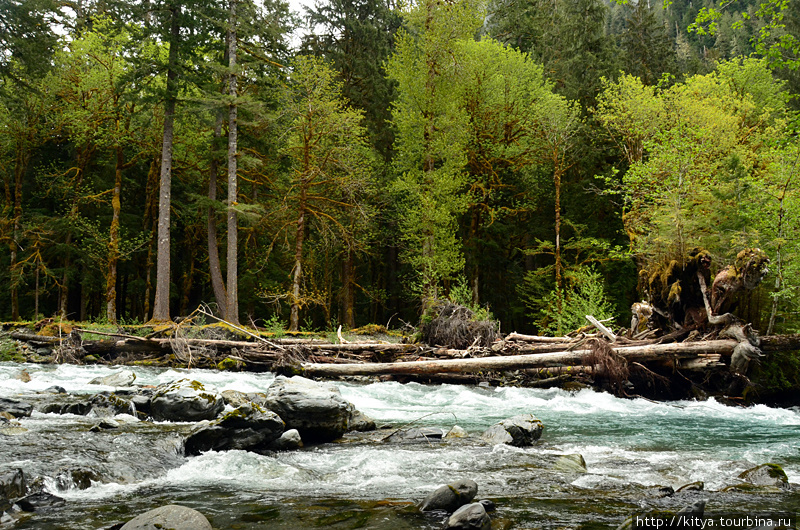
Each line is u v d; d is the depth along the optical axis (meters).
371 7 38.03
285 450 7.88
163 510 4.30
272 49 27.56
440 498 4.96
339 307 39.00
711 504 5.25
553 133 28.64
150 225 38.62
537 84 32.88
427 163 29.72
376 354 19.28
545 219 34.50
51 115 31.89
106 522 4.49
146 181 38.50
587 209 31.88
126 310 44.56
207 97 25.78
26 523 4.44
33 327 24.09
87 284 33.25
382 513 4.82
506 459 7.31
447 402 14.13
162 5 26.05
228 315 25.98
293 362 18.44
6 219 31.27
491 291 35.25
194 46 26.62
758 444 9.20
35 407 9.48
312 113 27.91
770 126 26.80
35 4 17.27
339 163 28.14
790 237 16.53
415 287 27.69
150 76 26.58
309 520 4.61
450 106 29.28
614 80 33.88
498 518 4.73
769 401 16.56
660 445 8.99
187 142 31.75
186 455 7.12
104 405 9.79
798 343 14.52
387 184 31.47
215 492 5.52
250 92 31.56
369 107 35.81
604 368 15.51
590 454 8.06
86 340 19.98
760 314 18.19
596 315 21.88
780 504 5.26
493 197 32.09
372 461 7.09
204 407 9.24
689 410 13.86
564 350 17.52
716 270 17.38
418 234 29.78
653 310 16.80
